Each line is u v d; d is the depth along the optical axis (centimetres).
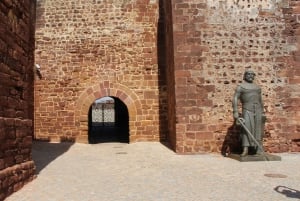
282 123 1165
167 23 1380
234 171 823
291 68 1184
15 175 617
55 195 592
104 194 600
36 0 1559
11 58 638
